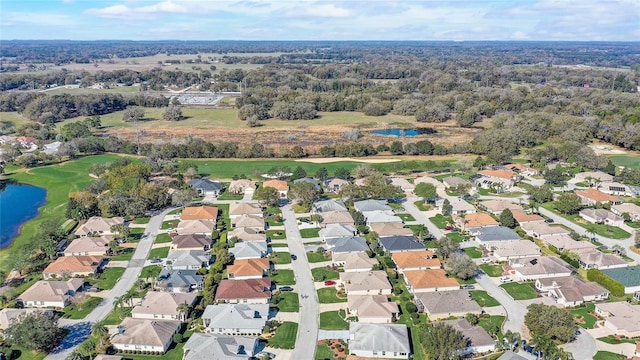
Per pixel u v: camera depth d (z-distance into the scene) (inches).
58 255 5777.6
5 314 4483.3
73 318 4534.9
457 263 5196.9
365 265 5364.2
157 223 6786.4
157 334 4121.6
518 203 7598.4
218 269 5329.7
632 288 4995.1
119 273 5374.0
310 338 4249.5
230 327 4308.6
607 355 3996.1
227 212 7194.9
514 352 4015.8
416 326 4429.1
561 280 5083.7
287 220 6943.9
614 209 7160.4
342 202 7386.8
